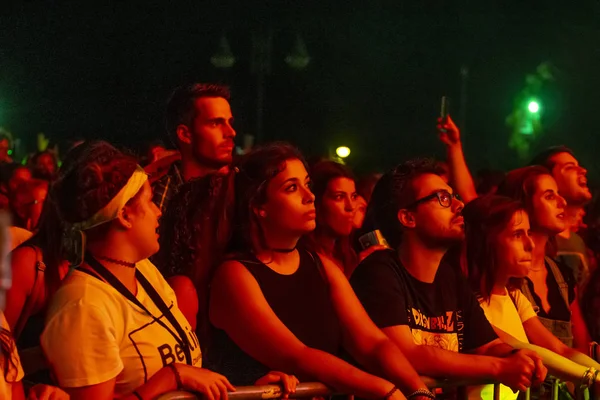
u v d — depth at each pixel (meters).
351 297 4.89
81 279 3.87
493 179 10.77
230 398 4.07
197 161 6.89
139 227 3.98
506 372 5.02
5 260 2.65
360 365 4.91
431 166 5.42
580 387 5.47
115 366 3.79
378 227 5.52
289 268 4.73
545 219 6.59
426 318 5.23
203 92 6.85
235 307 4.54
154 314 4.06
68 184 3.91
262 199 4.68
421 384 4.70
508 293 6.07
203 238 4.79
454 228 5.27
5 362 3.51
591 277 7.16
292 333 4.51
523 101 22.11
